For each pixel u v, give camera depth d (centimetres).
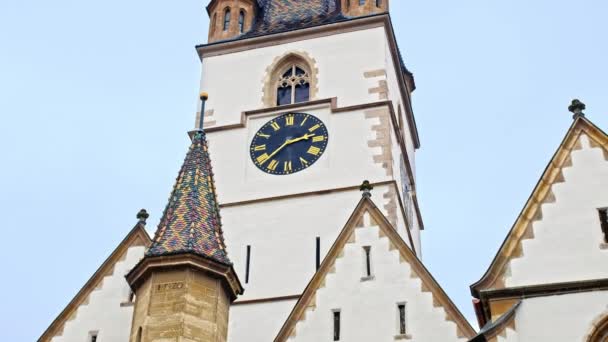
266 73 5950
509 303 3375
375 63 5822
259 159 5534
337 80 5788
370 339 3756
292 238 5147
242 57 6072
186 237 3784
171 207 3956
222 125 5738
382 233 4016
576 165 3622
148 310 3603
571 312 3294
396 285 3872
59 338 4069
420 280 3866
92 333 4059
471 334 3709
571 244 3456
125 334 4034
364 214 4084
